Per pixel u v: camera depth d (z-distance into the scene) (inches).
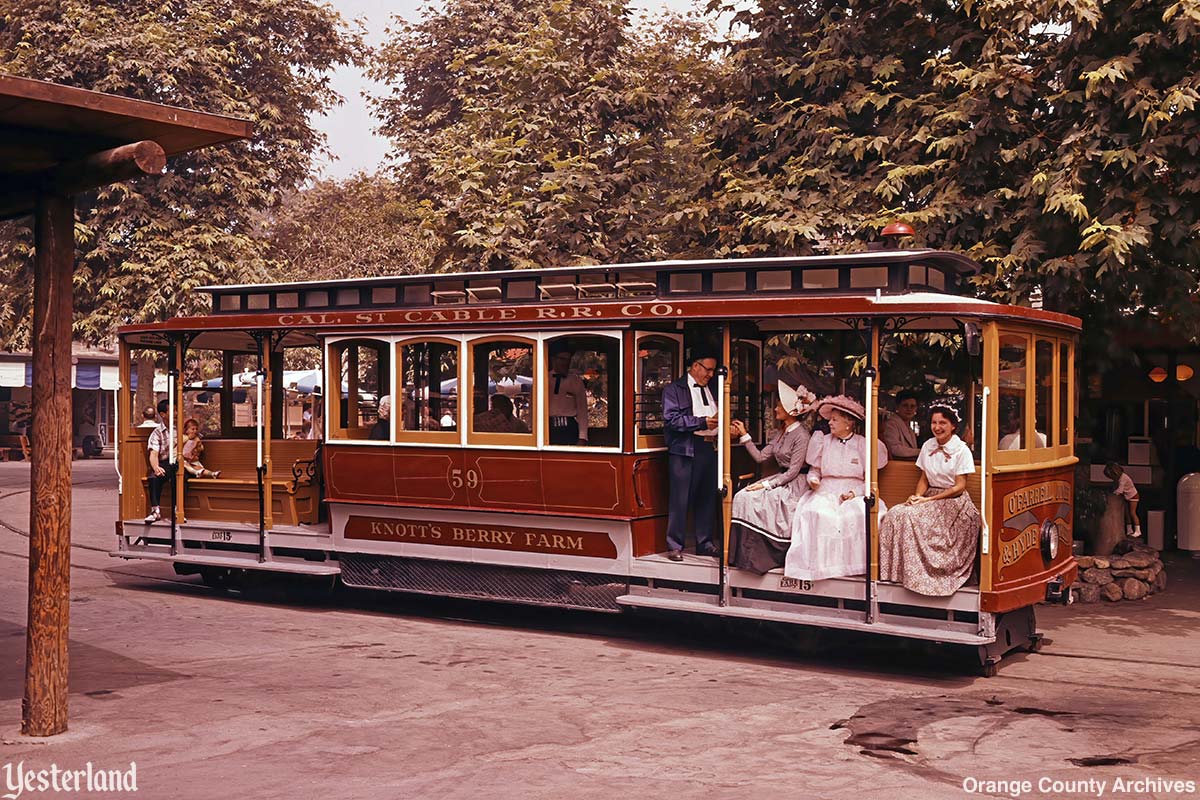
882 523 385.7
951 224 535.5
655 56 826.8
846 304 384.8
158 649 416.8
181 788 258.7
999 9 512.4
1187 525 658.8
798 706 338.6
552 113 784.3
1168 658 410.9
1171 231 471.5
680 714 327.9
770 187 595.8
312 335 539.5
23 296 1242.6
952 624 374.3
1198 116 468.1
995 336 374.9
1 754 285.0
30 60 1134.4
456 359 471.2
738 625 440.1
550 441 448.8
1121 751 292.7
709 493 444.5
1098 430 684.1
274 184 1285.7
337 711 327.9
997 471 372.8
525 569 459.8
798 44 639.1
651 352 442.3
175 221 1168.2
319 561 523.5
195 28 1195.3
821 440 404.2
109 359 1663.4
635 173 747.4
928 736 306.0
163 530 559.8
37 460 304.7
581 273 454.9
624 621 483.5
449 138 887.7
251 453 561.0
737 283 431.5
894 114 583.8
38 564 303.0
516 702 340.5
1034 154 529.7
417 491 479.8
